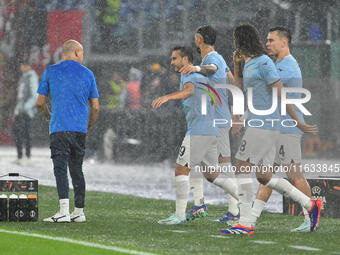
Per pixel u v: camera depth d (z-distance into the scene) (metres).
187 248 17.59
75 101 22.55
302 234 20.53
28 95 50.16
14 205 22.48
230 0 48.97
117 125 54.56
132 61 56.78
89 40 59.50
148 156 53.94
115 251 16.69
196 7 54.34
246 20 47.97
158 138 53.72
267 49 22.17
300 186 21.53
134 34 57.44
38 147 64.69
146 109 54.25
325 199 24.98
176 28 56.50
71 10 60.47
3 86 62.56
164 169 50.50
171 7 56.28
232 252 17.08
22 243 17.59
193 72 22.52
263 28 47.78
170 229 21.33
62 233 19.80
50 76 22.81
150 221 23.47
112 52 57.78
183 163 22.59
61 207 22.56
